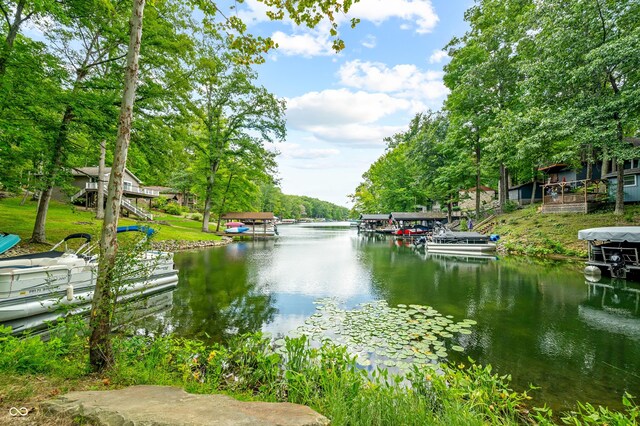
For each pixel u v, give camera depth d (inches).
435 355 215.3
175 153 633.6
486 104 983.6
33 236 510.9
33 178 463.5
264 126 1187.3
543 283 435.8
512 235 794.8
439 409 117.4
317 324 278.7
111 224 135.2
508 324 277.3
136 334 249.3
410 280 479.5
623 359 208.5
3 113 389.7
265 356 157.0
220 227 1665.8
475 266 598.9
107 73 539.2
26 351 132.1
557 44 579.8
